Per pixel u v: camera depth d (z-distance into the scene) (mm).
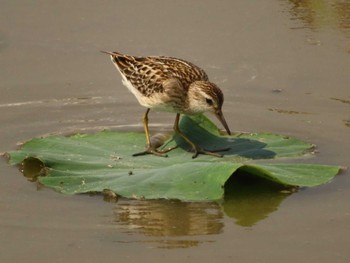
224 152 13586
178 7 18953
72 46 17375
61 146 13547
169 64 14562
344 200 11922
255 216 11531
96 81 16344
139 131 14773
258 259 10312
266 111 15258
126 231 11102
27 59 17000
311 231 11039
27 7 18875
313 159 13273
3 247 10672
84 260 10320
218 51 17188
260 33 17859
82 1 19172
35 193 12188
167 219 11391
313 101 15516
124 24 18156
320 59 16891
